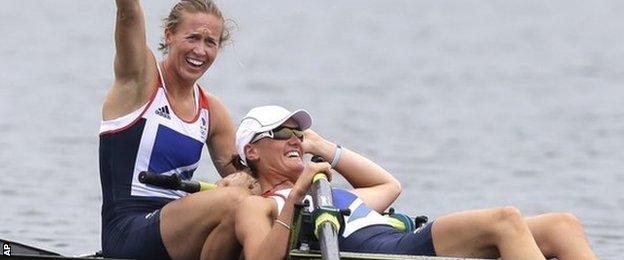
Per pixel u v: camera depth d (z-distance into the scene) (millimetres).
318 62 151875
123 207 34188
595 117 100188
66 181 63344
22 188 61062
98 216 54406
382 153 78375
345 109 102500
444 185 66125
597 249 49312
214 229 32562
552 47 180125
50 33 181125
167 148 34438
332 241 30203
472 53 171500
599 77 135750
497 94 118750
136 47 33500
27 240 48688
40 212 54906
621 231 53625
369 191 36062
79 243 48344
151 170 34312
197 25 34312
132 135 34094
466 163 74500
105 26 197000
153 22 172750
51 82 115625
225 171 36562
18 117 90375
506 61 158250
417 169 71812
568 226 31703
